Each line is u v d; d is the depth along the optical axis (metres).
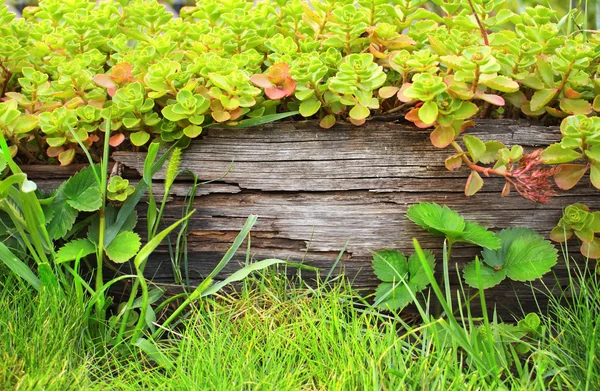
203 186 0.94
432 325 0.84
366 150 0.93
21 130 0.91
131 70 0.93
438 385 0.81
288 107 0.95
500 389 0.80
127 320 0.91
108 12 1.05
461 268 0.94
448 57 0.89
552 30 0.93
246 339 0.86
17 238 0.90
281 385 0.81
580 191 0.93
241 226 0.94
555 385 0.85
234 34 0.99
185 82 0.93
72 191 0.91
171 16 1.04
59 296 0.86
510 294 0.94
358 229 0.93
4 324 0.84
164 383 0.81
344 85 0.90
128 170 0.94
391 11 0.98
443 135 0.90
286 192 0.94
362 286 0.94
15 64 1.00
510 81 0.88
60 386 0.80
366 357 0.82
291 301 0.91
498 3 0.97
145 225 0.94
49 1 1.05
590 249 0.92
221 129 0.94
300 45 0.98
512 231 0.92
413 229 0.93
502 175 0.89
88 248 0.89
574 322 0.88
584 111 0.91
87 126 0.93
